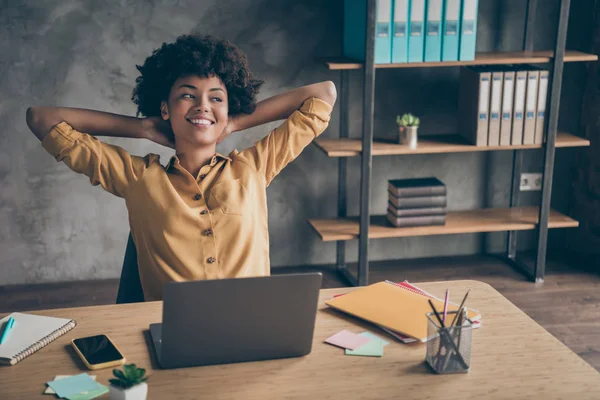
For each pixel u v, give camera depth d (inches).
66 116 89.1
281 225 161.8
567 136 155.4
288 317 64.7
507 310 76.9
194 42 86.7
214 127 87.0
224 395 60.4
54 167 150.0
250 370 64.5
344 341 69.4
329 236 146.6
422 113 159.8
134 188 84.7
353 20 144.2
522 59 144.0
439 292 81.4
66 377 62.6
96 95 147.9
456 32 140.3
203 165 87.9
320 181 160.4
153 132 93.0
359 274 148.8
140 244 85.4
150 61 89.5
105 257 156.5
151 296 85.7
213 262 84.0
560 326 135.0
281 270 161.6
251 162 89.3
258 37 149.9
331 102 95.7
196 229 83.8
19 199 150.4
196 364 64.9
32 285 154.2
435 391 61.1
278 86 153.0
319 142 151.4
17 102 145.5
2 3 140.3
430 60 141.3
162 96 89.4
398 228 150.6
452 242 170.1
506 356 67.0
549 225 153.3
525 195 169.9
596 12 156.7
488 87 144.6
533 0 153.9
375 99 157.6
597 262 163.5
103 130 91.4
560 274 159.5
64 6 142.6
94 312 75.9
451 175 165.5
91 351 66.6
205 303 61.9
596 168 160.9
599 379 63.1
